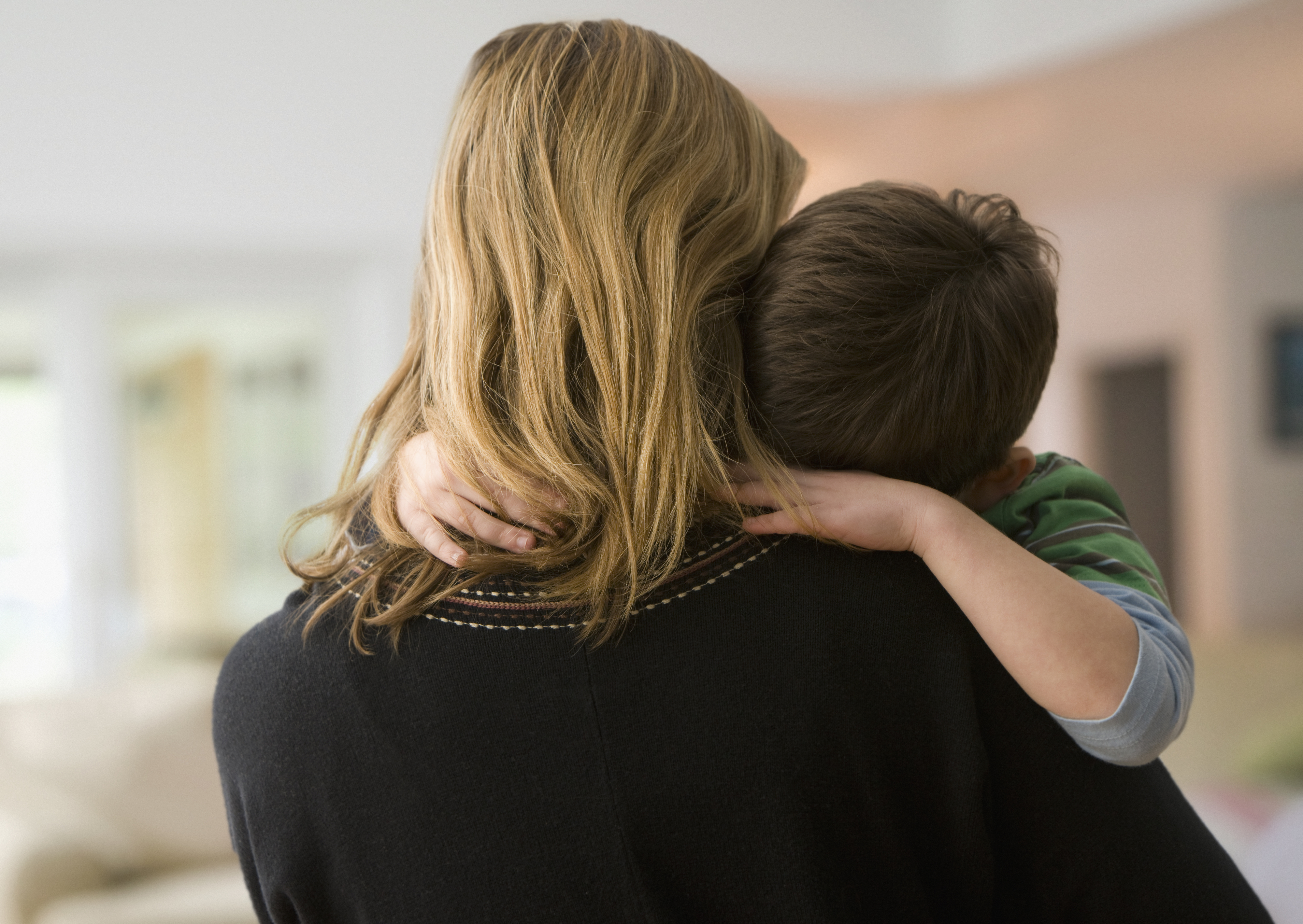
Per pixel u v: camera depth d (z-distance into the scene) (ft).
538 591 2.04
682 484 1.98
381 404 2.39
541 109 2.12
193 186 14.32
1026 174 22.72
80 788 9.11
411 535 2.15
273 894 2.21
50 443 14.83
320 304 15.62
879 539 2.07
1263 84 17.11
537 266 2.07
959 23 16.60
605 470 2.06
